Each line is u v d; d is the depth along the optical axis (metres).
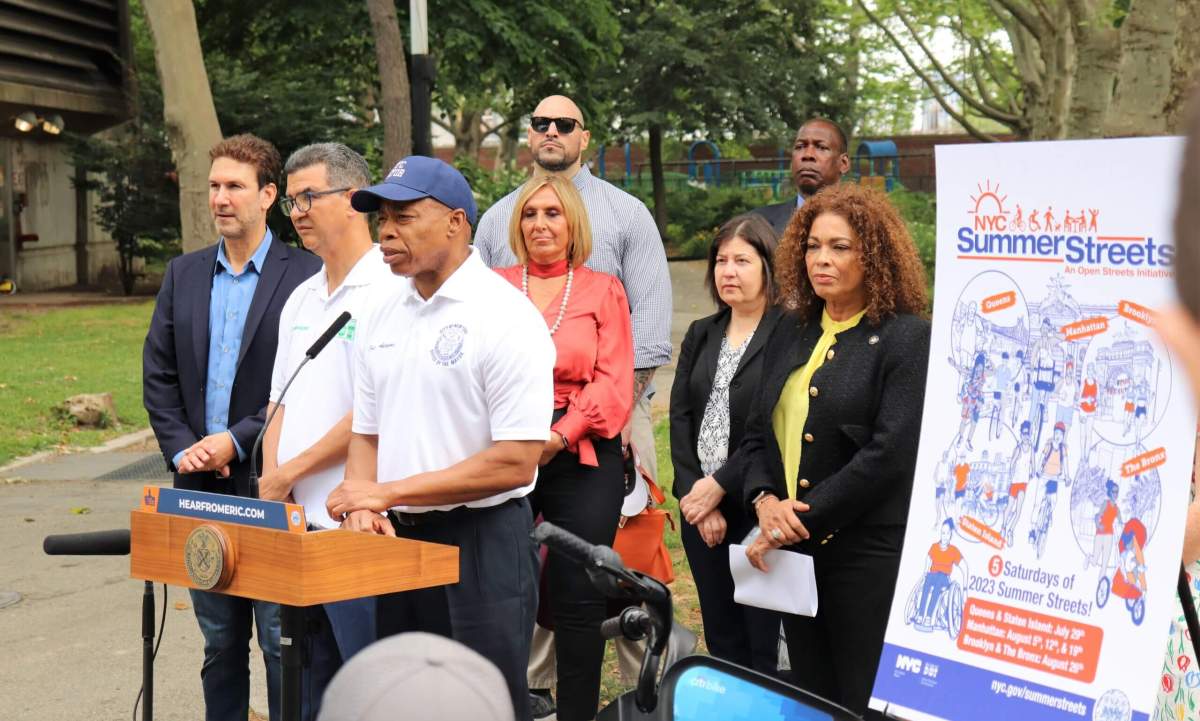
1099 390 2.35
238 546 3.10
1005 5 22.11
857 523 3.47
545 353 3.52
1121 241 2.32
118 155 24.47
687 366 4.62
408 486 3.41
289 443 3.96
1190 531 2.57
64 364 15.57
